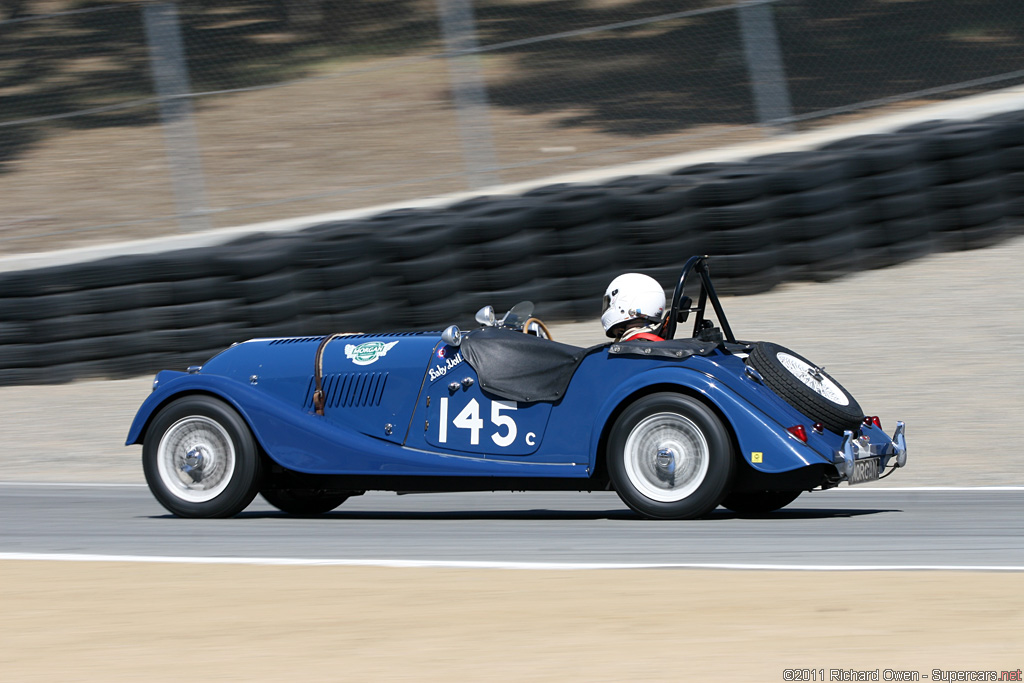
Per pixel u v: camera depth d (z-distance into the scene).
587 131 53.84
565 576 16.91
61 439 36.56
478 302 42.53
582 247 42.78
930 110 52.84
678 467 21.61
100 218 53.78
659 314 23.77
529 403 22.58
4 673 12.90
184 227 49.84
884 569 17.00
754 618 14.25
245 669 12.75
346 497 26.19
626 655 12.84
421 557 18.86
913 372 36.25
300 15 62.38
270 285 41.75
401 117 56.28
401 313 42.12
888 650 12.77
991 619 13.94
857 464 21.73
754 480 21.69
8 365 42.34
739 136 51.91
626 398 22.16
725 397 21.41
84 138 60.19
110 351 42.16
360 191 48.81
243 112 58.31
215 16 63.91
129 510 25.73
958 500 25.23
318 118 57.44
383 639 13.80
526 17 60.66
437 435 23.00
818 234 44.41
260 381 24.14
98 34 66.94
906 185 45.47
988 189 46.00
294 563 18.48
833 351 38.47
